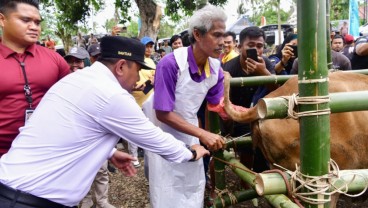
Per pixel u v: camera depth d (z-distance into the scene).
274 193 1.51
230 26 15.30
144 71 4.43
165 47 11.61
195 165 2.44
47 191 1.68
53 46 6.70
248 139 2.69
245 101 3.29
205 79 2.31
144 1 9.13
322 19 1.30
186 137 2.43
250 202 3.57
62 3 10.59
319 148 1.37
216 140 2.17
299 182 1.44
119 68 1.82
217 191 2.71
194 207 2.47
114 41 1.80
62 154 1.69
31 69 2.12
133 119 1.72
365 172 1.51
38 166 1.68
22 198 1.65
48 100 1.75
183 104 2.32
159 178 2.40
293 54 3.29
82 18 10.98
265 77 2.51
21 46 2.12
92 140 1.73
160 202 2.41
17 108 2.08
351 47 6.51
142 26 9.35
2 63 2.05
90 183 1.80
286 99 1.43
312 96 1.34
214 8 2.09
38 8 2.16
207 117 2.71
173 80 2.22
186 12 10.51
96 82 1.71
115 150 2.14
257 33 3.07
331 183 1.41
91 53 3.86
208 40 2.09
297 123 1.93
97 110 1.68
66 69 2.36
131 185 4.25
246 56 3.05
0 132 2.08
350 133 1.93
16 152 1.72
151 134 1.78
